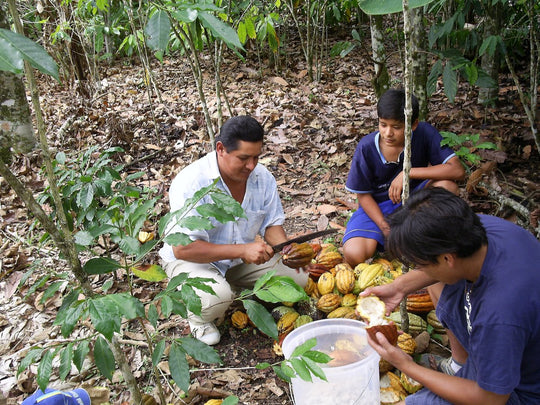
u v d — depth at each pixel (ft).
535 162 14.84
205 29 11.07
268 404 8.09
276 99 21.34
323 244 11.32
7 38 3.14
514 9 20.16
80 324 9.86
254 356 9.10
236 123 8.02
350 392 6.93
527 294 5.28
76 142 18.21
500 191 12.97
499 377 5.38
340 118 18.93
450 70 12.77
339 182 14.80
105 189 9.55
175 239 5.44
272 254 8.87
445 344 8.91
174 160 16.33
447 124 17.74
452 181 10.53
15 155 16.15
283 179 15.11
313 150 16.70
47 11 22.36
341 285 9.75
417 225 5.22
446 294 6.49
